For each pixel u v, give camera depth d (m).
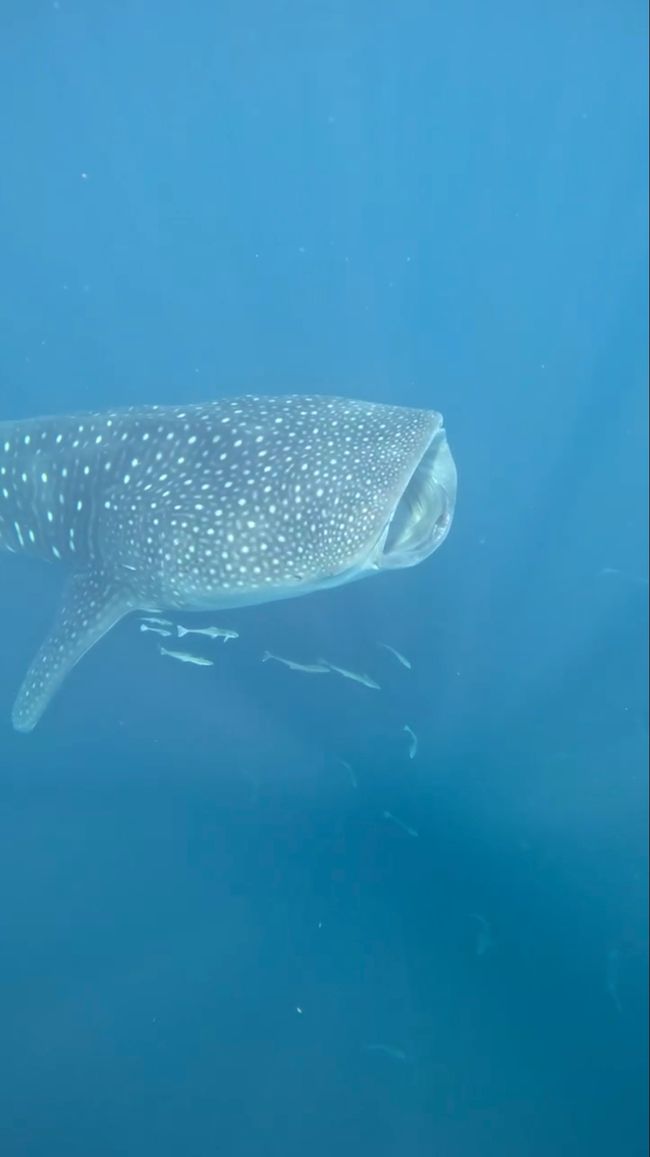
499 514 6.07
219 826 4.49
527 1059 3.99
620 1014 4.09
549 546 5.91
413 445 3.86
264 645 4.95
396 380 6.83
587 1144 3.80
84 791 4.55
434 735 4.86
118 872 4.36
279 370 6.80
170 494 4.01
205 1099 3.83
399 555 3.91
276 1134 3.76
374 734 4.81
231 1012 4.04
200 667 4.88
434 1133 3.79
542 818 4.67
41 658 4.26
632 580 5.78
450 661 5.16
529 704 5.10
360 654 5.02
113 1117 3.77
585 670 5.28
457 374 6.95
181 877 4.36
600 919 4.35
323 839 4.48
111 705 4.79
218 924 4.25
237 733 4.75
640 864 4.54
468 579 5.64
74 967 4.11
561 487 6.27
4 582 5.11
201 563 3.98
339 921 4.28
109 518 4.16
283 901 4.31
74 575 4.42
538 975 4.19
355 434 3.94
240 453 3.99
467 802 4.67
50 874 4.34
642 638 5.46
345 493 3.79
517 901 4.39
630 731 5.05
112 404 6.36
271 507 3.86
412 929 4.28
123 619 4.96
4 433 4.45
